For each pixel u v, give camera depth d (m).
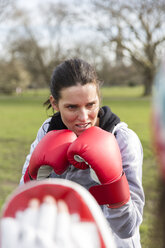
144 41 27.75
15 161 5.71
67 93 1.28
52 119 1.59
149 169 4.80
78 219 0.63
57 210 0.58
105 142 1.20
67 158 1.25
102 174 1.14
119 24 27.61
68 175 1.48
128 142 1.42
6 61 41.62
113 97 32.34
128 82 51.12
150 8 22.81
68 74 1.29
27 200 0.69
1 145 7.43
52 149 1.25
